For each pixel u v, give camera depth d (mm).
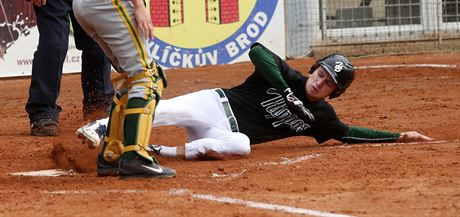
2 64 39000
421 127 21219
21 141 20062
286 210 11500
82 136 15422
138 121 13836
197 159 16344
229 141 16438
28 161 17031
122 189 13102
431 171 14461
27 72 39625
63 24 21062
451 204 11930
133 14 13859
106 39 13922
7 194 12914
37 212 11492
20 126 23906
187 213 11258
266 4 43156
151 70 13969
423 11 48219
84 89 22125
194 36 41562
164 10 40812
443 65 39625
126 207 11648
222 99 16891
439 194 12609
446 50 48500
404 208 11703
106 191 12945
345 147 17594
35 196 12688
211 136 16719
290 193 12766
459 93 29969
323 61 16859
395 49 48031
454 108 25484
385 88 32156
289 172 14656
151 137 19766
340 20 47094
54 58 20891
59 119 24359
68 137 20469
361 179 13859
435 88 31719
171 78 36844
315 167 15117
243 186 13312
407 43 48125
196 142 16344
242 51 42656
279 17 43625
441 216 11242
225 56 42219
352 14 47281
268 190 13008
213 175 14500
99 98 22031
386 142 18094
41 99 20875
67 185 13719
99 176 14586
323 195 12586
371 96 29641
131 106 13844
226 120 16828
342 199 12289
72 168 15727
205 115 16719
